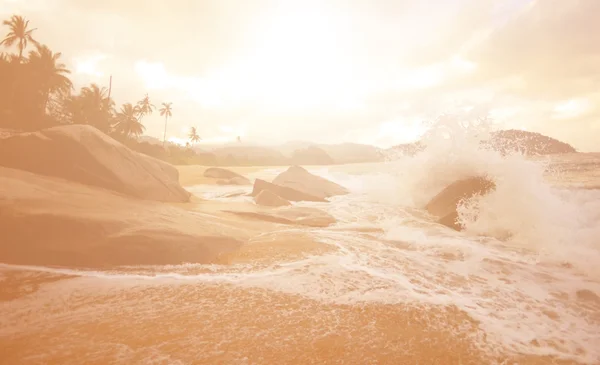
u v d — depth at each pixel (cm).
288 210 1099
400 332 375
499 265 609
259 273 554
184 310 417
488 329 385
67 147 849
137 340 347
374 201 1445
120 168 931
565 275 564
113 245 567
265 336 361
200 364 310
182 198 1148
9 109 4006
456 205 1018
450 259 643
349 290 488
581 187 1495
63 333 358
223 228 775
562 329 389
